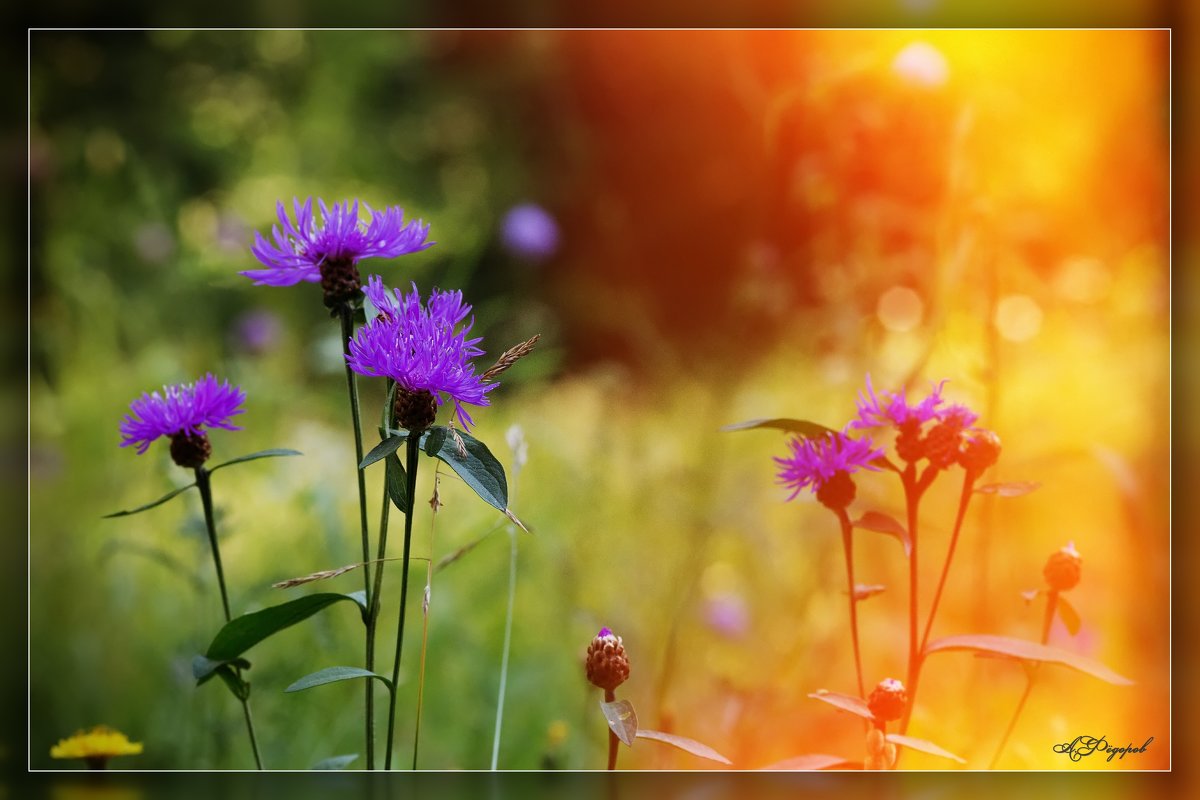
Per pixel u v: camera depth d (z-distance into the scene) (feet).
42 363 8.59
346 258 4.69
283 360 8.50
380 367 4.57
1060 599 4.85
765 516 6.03
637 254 11.05
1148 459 5.95
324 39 13.15
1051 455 5.66
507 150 12.45
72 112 11.43
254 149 12.66
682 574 5.78
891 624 5.77
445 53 13.07
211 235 10.15
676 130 11.32
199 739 5.56
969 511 6.03
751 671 5.65
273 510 6.76
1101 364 6.51
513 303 7.98
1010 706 5.48
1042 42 7.09
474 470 4.57
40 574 6.39
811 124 7.55
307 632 5.66
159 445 5.64
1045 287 6.79
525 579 5.87
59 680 5.82
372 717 4.65
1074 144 6.97
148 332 9.12
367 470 7.07
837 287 7.23
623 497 6.25
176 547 6.44
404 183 12.76
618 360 8.69
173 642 5.94
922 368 5.81
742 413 7.04
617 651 4.63
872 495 5.87
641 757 5.47
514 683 5.60
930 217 6.97
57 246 9.53
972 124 6.43
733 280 9.80
